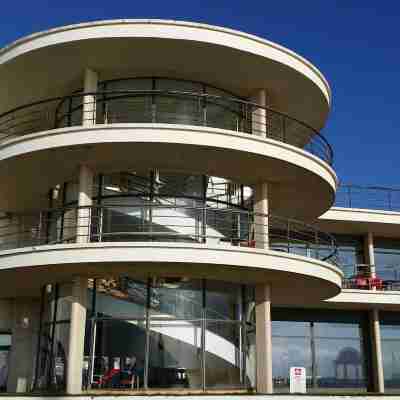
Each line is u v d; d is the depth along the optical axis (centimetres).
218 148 1664
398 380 2842
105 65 1809
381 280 2798
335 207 2731
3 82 1900
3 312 2212
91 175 1759
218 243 1777
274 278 1777
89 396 1533
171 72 1848
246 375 1756
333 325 2822
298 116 2103
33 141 1678
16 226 2184
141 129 1634
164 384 1638
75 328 1644
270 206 2119
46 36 1736
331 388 2736
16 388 2139
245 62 1797
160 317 1686
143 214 1734
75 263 1572
